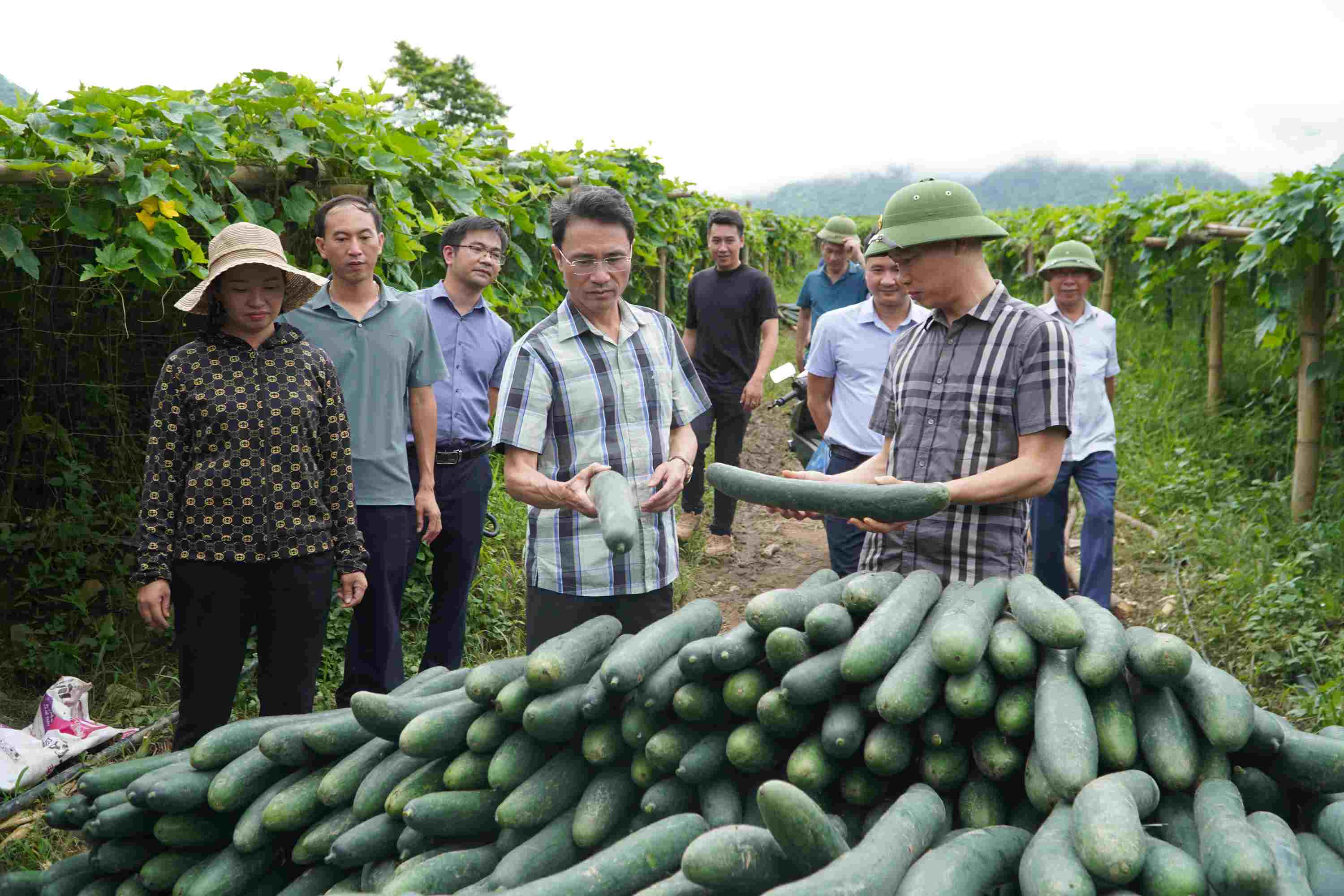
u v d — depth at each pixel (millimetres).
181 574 3287
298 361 3393
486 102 42219
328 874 2219
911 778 2049
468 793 2109
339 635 5234
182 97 4906
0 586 5320
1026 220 14766
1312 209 6777
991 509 2875
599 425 3205
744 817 2027
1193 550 7078
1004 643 1976
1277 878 1517
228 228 3305
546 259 7227
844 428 5148
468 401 4730
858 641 1992
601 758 2090
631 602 3293
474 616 5750
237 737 2340
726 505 7480
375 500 4090
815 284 7250
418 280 6043
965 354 2906
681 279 12016
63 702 4191
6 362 5641
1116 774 1755
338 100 5270
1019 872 1714
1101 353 5637
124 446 5875
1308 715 4770
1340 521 6535
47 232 4973
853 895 1521
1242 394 9734
